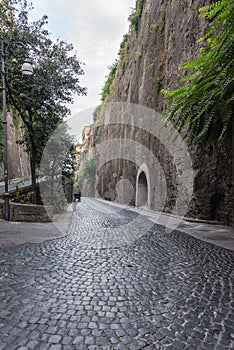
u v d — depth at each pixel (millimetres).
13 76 10195
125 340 2133
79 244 5812
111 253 5043
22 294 2990
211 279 3629
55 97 11156
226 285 3408
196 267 4191
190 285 3387
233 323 2438
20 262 4227
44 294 3006
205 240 6582
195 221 10461
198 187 11094
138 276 3701
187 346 2066
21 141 12688
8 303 2758
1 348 1994
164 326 2363
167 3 18578
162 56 18734
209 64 6832
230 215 9258
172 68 15750
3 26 10188
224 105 7219
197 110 7945
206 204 10547
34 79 10422
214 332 2277
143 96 22031
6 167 9039
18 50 10102
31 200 11773
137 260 4559
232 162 9062
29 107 10922
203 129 7762
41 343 2070
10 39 9812
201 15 6219
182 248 5605
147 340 2139
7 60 9383
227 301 2914
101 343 2084
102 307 2715
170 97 8477
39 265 4098
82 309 2662
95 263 4312
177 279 3607
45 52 10547
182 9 15109
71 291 3111
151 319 2486
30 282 3365
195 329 2318
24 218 9336
